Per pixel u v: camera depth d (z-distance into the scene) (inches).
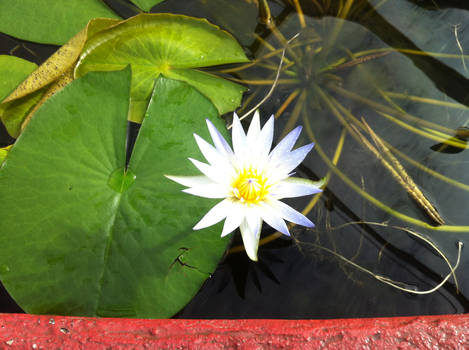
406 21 27.6
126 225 21.0
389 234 22.6
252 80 26.3
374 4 28.2
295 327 18.1
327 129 25.0
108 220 21.0
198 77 25.3
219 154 20.4
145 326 18.3
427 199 23.1
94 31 23.6
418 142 24.4
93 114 22.1
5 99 23.0
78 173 21.5
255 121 20.6
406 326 17.9
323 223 23.0
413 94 25.6
